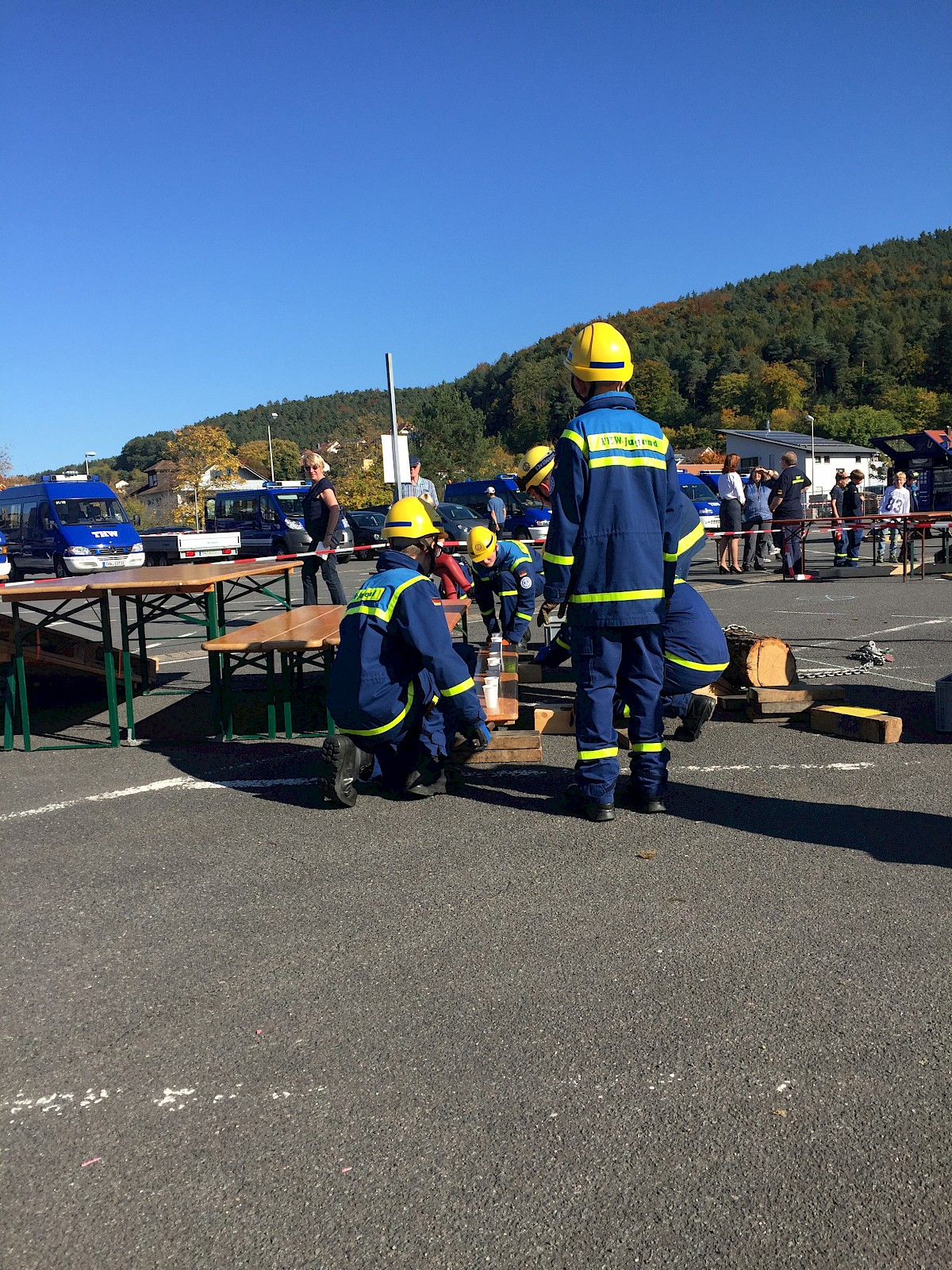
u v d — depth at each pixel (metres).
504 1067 2.46
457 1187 2.04
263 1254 1.88
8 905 3.58
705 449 123.56
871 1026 2.59
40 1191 2.08
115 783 5.18
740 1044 2.52
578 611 4.18
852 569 17.09
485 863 3.85
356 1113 2.30
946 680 5.64
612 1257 1.84
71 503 27.56
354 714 4.42
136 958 3.12
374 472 59.06
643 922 3.26
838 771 4.95
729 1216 1.94
